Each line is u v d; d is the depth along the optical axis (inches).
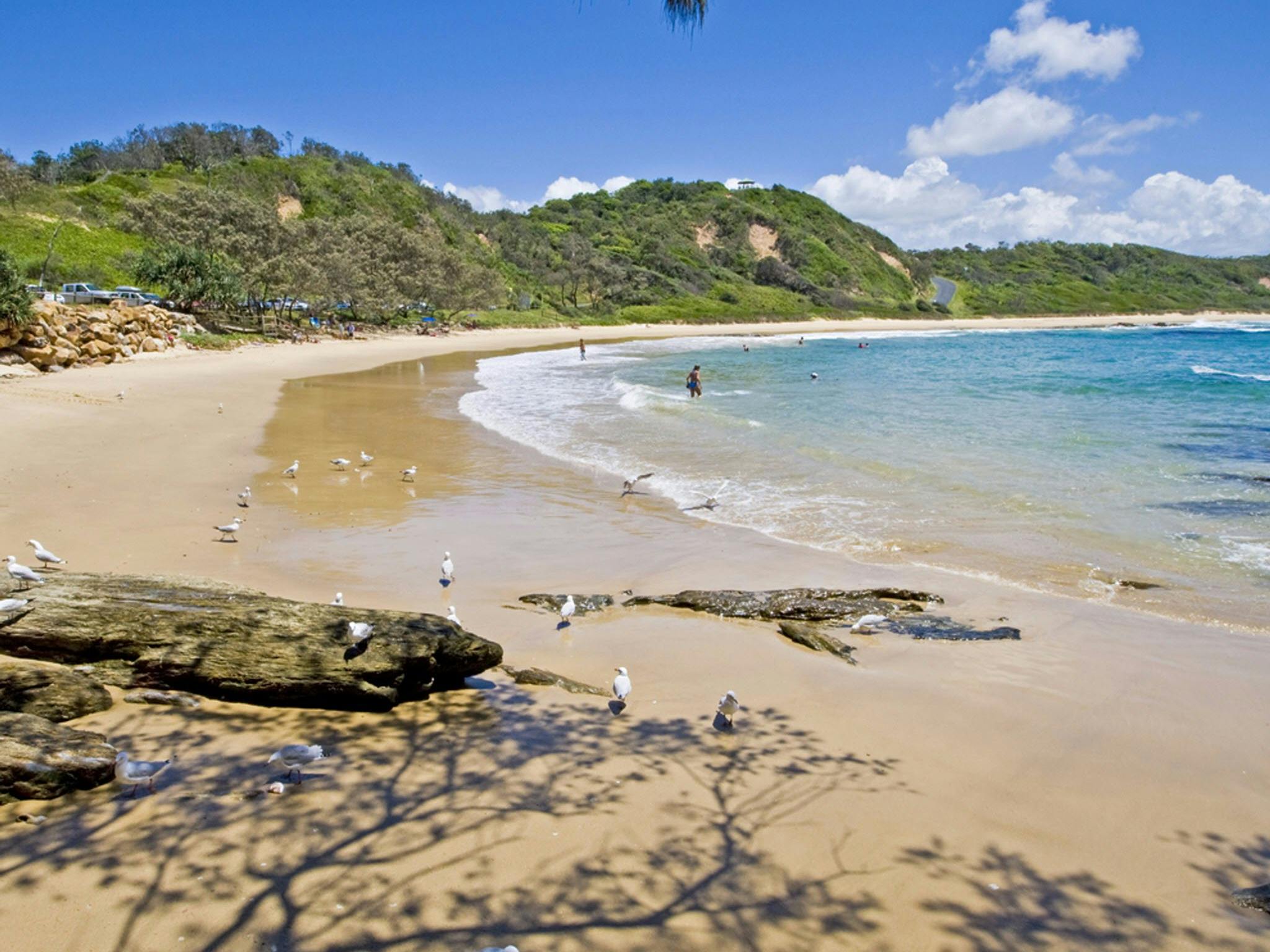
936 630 337.1
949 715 265.0
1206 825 204.2
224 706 265.0
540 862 184.4
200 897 168.2
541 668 304.2
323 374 1508.4
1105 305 6363.2
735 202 6451.8
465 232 4650.6
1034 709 267.9
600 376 1562.5
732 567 424.2
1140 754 239.3
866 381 1425.9
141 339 1487.5
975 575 403.5
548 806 208.8
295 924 160.6
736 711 255.1
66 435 728.3
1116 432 808.9
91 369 1259.2
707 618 359.3
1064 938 163.9
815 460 689.6
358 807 206.4
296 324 2512.3
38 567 372.2
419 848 188.4
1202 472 609.9
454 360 1942.7
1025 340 3368.6
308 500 556.7
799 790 219.3
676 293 4842.5
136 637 272.8
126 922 159.5
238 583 378.0
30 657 270.4
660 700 279.1
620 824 201.3
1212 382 1323.8
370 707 266.4
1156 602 361.7
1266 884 178.5
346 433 845.2
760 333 4160.9
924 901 174.6
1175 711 264.8
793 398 1156.5
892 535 473.7
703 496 575.5
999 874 184.5
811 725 259.9
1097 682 286.4
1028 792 219.3
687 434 832.9
